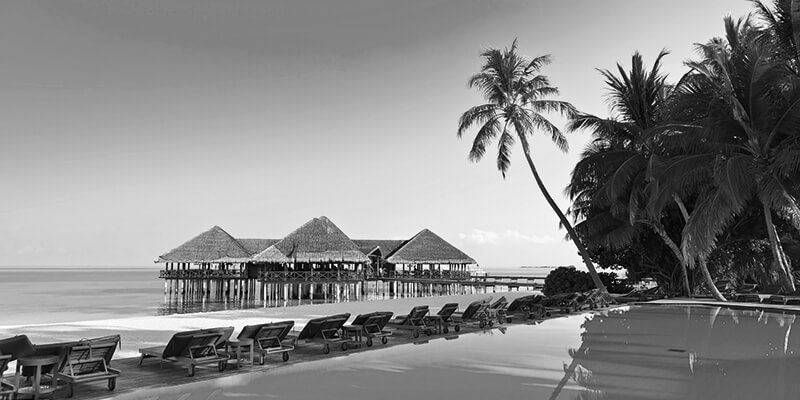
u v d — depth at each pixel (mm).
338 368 7898
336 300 51500
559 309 17000
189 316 17422
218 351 8375
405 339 11055
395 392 6371
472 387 6605
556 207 25266
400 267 59531
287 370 7781
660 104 22734
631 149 23812
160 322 15555
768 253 24047
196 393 6414
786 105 17109
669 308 18562
